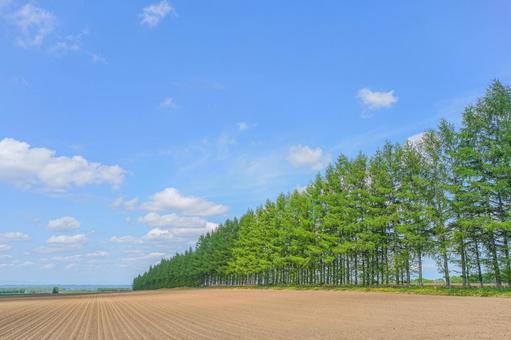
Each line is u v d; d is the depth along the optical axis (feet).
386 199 136.15
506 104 104.73
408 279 127.03
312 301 99.86
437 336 40.70
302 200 180.34
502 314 56.29
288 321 59.77
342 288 148.87
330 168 166.30
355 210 144.66
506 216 100.37
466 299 84.64
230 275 299.38
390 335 42.60
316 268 184.03
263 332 48.91
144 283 569.64
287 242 201.05
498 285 101.19
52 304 142.00
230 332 50.11
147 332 54.03
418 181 120.16
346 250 146.92
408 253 126.52
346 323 54.34
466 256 108.27
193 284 381.40
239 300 119.65
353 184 148.97
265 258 221.66
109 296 229.86
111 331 56.95
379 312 66.74
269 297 127.13
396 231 130.21
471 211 105.81
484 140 106.93
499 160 102.78
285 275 225.97
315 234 168.14
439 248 112.47
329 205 160.15
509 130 101.19
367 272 146.41
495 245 101.91
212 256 317.01
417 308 70.38
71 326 65.57
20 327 65.10
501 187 99.50
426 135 123.44
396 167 133.69
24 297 230.27
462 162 109.09
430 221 116.98
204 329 54.39
